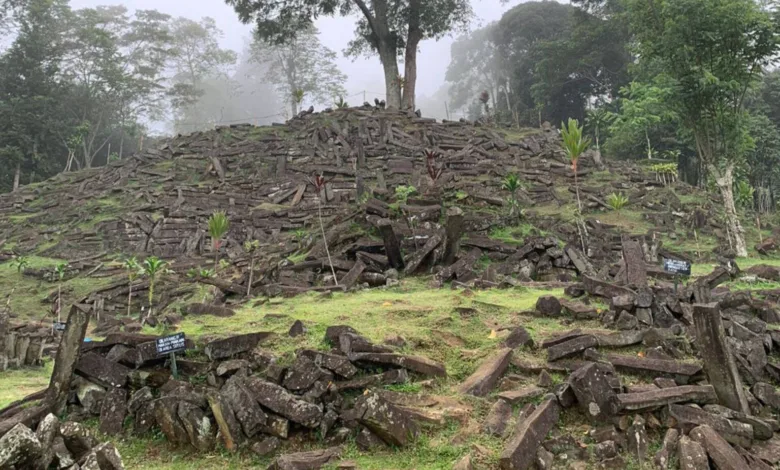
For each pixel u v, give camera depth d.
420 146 29.25
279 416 5.94
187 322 9.19
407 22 42.19
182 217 24.41
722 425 5.53
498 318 8.72
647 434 5.66
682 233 20.66
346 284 12.49
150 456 5.94
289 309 10.01
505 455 4.94
